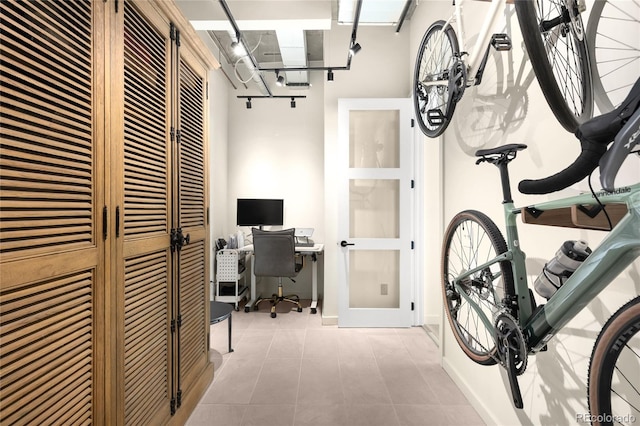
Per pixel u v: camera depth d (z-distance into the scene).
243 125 4.58
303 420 1.81
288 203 4.58
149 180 1.48
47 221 0.93
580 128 0.78
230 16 2.63
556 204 0.92
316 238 4.56
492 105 1.77
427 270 3.31
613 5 1.02
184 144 1.85
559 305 0.94
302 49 3.49
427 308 3.31
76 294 1.04
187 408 1.82
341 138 3.34
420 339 3.01
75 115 1.04
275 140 4.59
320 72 4.59
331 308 3.43
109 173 1.19
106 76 1.18
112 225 1.21
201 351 2.09
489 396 1.78
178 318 1.73
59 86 0.97
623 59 0.99
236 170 4.58
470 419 1.83
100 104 1.15
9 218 0.82
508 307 1.18
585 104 1.12
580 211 0.82
